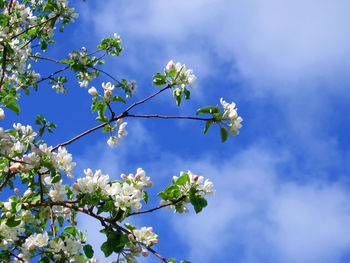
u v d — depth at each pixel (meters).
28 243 3.28
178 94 3.86
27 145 3.66
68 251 3.18
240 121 3.69
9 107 3.88
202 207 3.29
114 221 3.30
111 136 4.42
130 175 3.48
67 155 3.77
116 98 4.04
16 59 4.89
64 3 5.62
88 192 3.30
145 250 3.26
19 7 5.44
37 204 3.48
